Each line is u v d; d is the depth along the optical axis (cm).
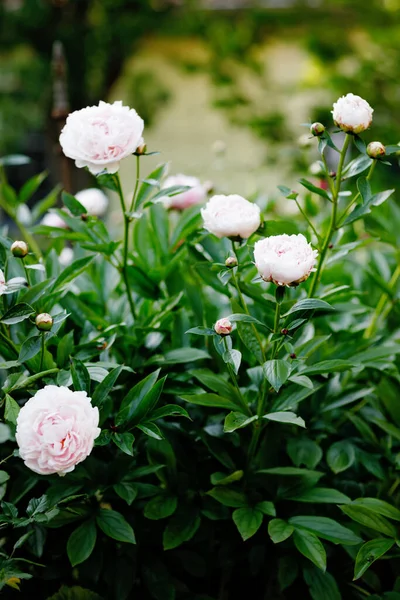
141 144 138
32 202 727
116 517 135
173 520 140
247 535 128
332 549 147
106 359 149
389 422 156
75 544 131
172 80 691
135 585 151
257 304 161
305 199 193
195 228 167
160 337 154
